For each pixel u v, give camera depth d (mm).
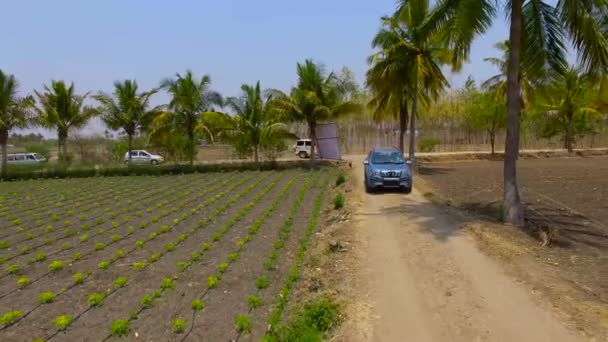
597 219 12391
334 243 9711
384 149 18688
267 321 6977
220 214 15320
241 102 32031
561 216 12859
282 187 21844
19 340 6473
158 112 31875
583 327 5539
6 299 8047
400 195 16375
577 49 11328
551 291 6711
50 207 17766
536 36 12484
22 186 25328
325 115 30797
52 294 7996
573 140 42656
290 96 30922
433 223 11422
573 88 38500
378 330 5699
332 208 14734
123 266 9812
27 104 30141
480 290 6859
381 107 27234
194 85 31203
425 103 27672
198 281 8781
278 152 33406
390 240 9977
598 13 10750
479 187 19375
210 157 39125
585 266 8086
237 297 7949
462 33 12367
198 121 31438
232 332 6637
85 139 34438
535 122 43438
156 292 8008
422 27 13125
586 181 21000
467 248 9086
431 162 35844
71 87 32469
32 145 38281
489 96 37406
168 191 21562
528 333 5453
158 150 34281
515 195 11453
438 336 5496
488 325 5703
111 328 6664
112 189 22891
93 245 11719
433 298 6656
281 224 13578
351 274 7883
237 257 10273
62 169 30047
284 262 9906
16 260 10516
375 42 23781
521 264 8047
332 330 5898
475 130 43969
